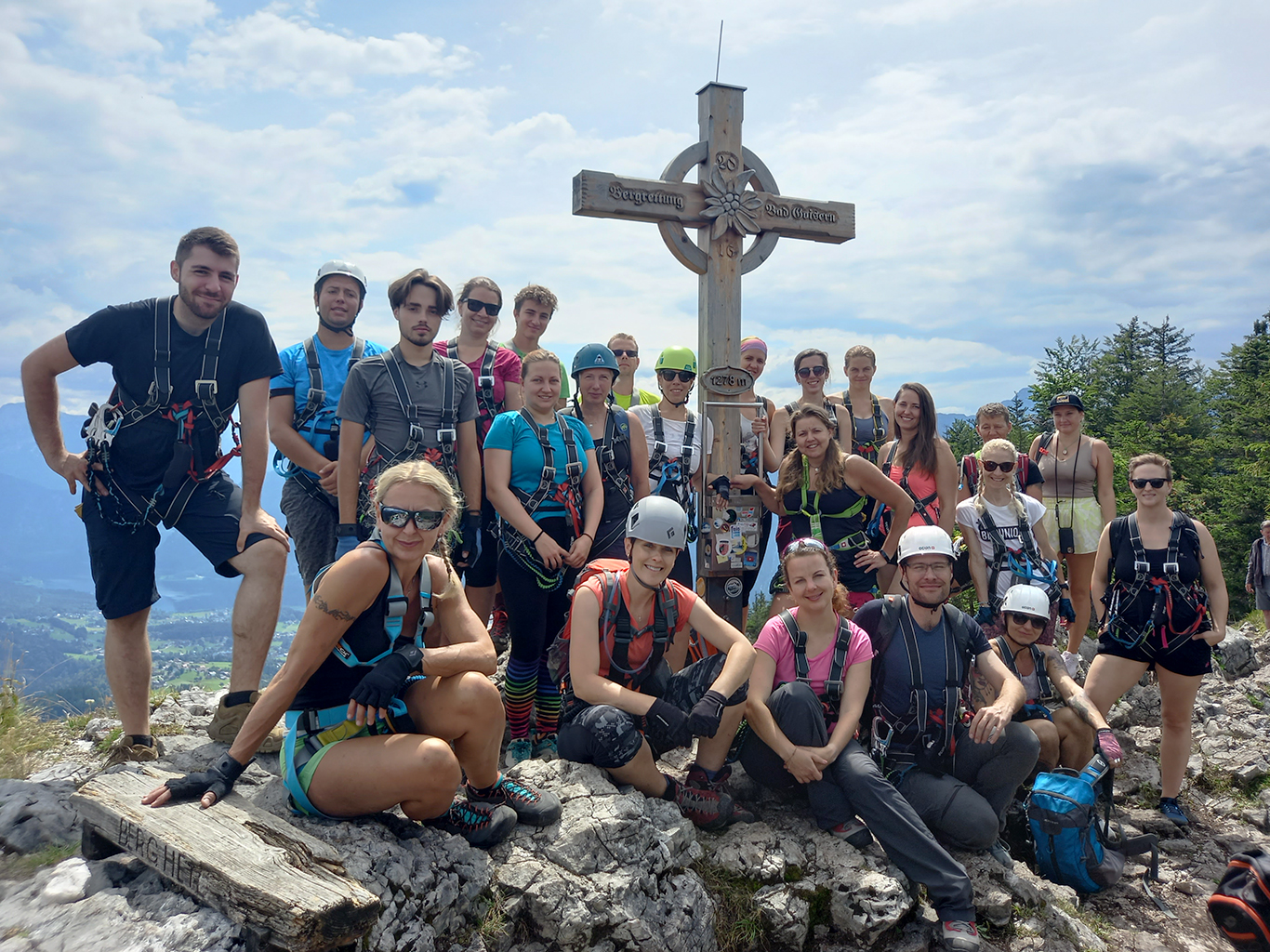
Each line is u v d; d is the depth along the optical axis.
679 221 5.35
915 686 4.17
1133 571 5.17
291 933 2.25
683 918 3.34
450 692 3.07
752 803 4.38
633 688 4.01
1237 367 38.72
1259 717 6.47
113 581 3.68
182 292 3.59
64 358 3.56
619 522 4.68
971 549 5.70
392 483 2.89
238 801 2.88
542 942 3.11
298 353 4.61
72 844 3.06
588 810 3.44
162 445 3.68
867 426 6.48
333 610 2.83
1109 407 46.94
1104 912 4.37
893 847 3.81
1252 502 27.70
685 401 5.27
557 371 4.36
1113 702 5.30
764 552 5.63
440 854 3.00
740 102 5.43
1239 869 2.28
